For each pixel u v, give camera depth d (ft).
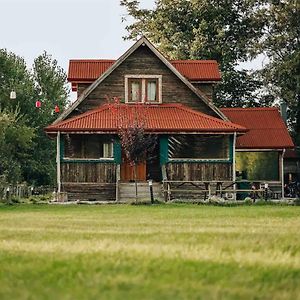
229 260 38.70
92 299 29.04
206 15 229.45
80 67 167.02
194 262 37.99
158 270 35.96
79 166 148.15
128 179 152.56
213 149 152.05
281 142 168.76
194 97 159.12
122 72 158.30
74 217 87.25
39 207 119.14
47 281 33.91
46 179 257.96
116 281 32.99
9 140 220.23
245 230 59.57
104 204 128.16
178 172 148.15
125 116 143.95
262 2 228.43
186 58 227.40
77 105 157.07
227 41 230.68
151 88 158.92
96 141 150.71
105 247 44.29
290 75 213.87
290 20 221.25
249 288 32.35
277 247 45.01
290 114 216.74
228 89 230.68
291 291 31.83
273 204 123.85
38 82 269.44
